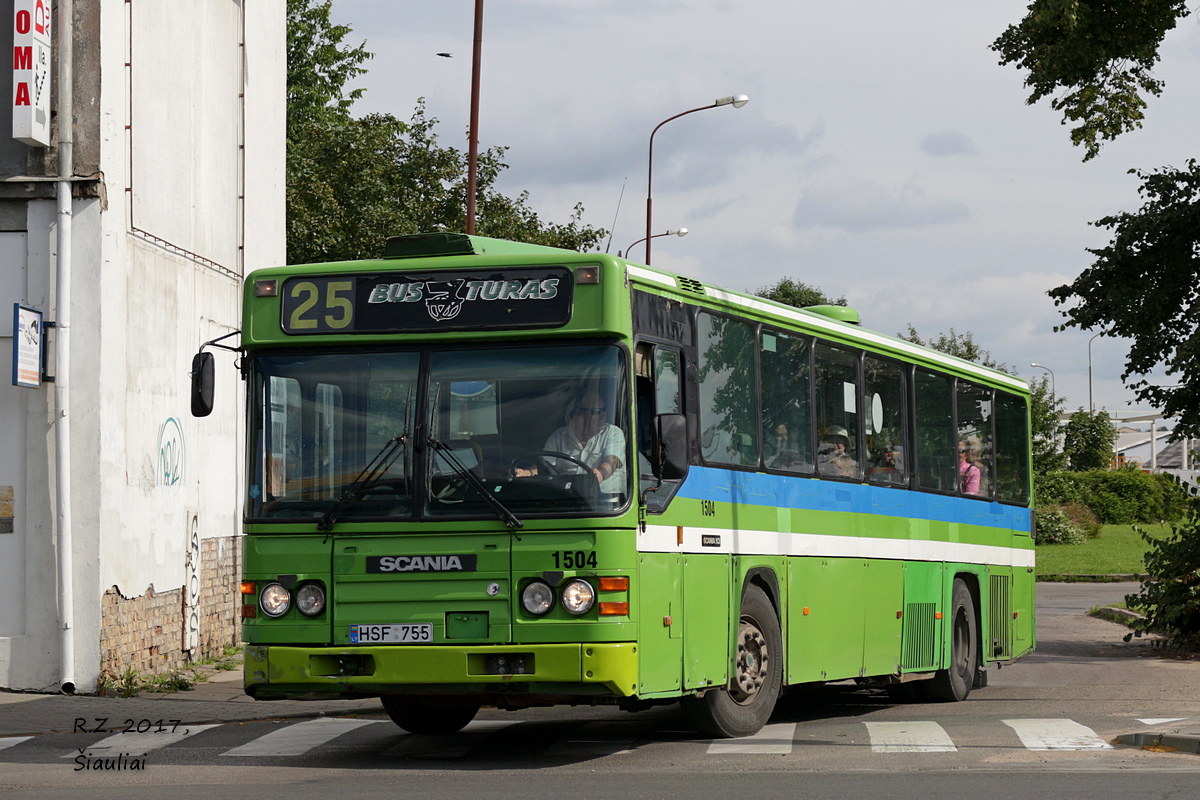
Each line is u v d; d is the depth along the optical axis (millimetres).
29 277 17453
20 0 17125
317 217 45719
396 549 11422
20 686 17188
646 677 11539
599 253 11602
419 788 10508
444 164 50406
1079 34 23469
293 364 11891
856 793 10078
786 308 14688
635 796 10000
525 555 11258
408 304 11734
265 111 25953
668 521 12055
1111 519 91875
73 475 17344
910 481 17203
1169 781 10539
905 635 16750
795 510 14477
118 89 18266
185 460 20906
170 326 20375
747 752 12516
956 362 18969
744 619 13500
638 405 11828
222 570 22766
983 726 14273
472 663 11211
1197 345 22422
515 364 11570
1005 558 20250
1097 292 24078
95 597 17312
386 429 11602
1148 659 22984
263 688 11586
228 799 9977
